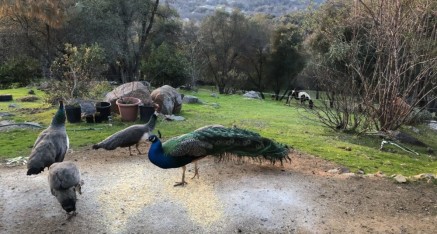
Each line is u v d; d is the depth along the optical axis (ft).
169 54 92.89
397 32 39.52
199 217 21.90
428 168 31.86
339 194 24.86
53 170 20.67
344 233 20.66
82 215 21.94
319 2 54.65
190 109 55.26
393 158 34.19
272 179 26.73
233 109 61.36
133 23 95.55
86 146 33.40
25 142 34.65
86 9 83.15
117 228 20.77
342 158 32.35
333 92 45.39
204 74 112.27
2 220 21.47
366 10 43.06
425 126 53.36
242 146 25.90
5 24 81.56
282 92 112.27
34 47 87.56
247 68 111.86
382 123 42.83
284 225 21.25
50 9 70.38
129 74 96.53
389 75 41.27
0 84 78.74
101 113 41.24
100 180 26.30
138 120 42.42
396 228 21.27
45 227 20.77
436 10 41.75
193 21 113.60
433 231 21.11
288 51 100.89
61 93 50.96
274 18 111.04
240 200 23.72
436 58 39.17
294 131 43.34
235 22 104.32
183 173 25.52
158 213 22.26
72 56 55.88
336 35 50.55
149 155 24.08
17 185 25.63
